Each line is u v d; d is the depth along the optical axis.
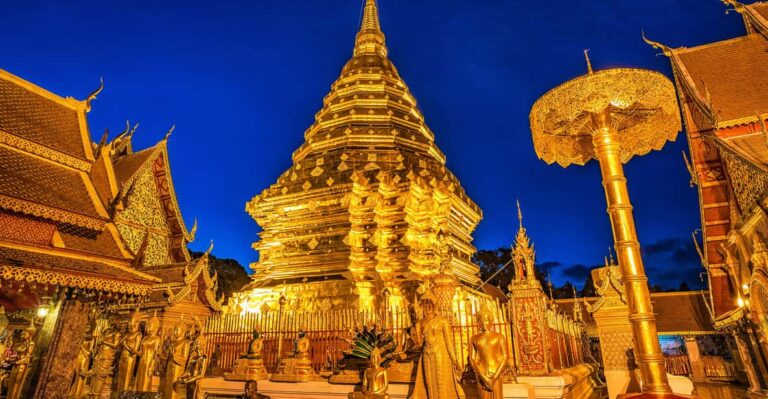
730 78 16.14
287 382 11.39
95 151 13.09
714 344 32.91
